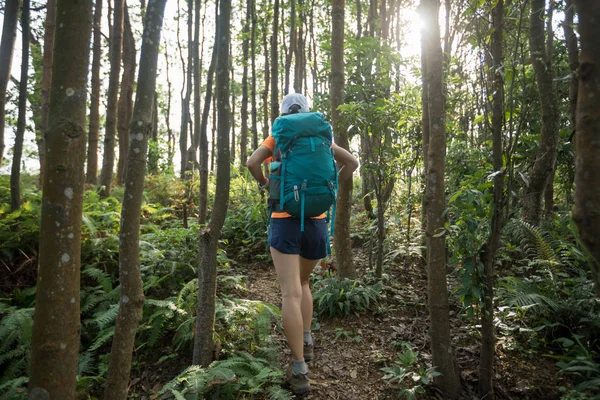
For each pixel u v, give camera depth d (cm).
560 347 295
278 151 263
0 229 388
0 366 295
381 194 408
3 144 483
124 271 185
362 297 364
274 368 271
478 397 250
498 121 235
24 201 491
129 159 183
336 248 401
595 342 284
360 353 303
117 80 665
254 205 592
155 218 562
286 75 827
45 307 151
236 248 533
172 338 317
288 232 255
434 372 247
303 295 285
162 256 397
